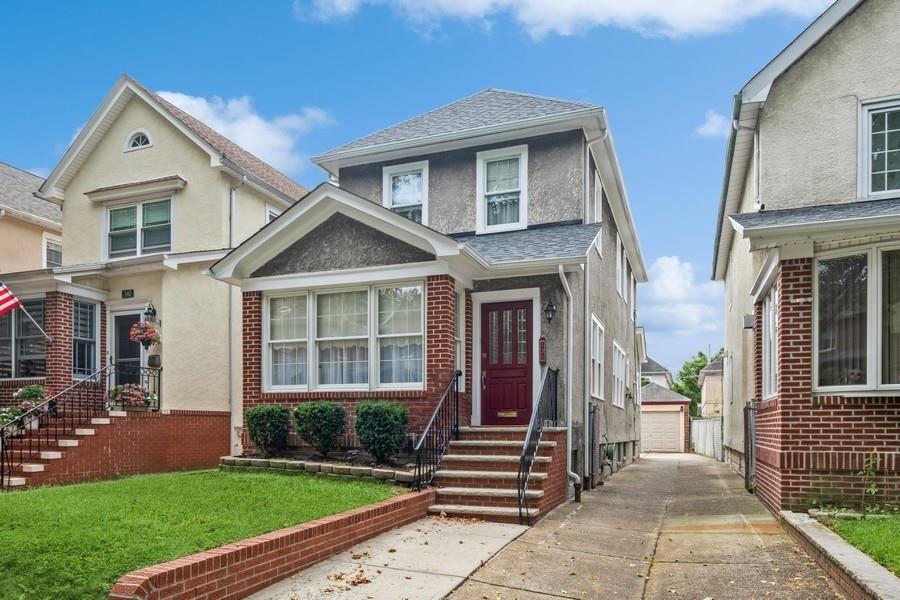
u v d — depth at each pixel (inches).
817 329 347.6
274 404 456.1
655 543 316.5
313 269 458.9
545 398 429.4
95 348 630.5
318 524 261.1
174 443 529.7
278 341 470.3
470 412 469.1
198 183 629.9
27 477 399.5
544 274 459.5
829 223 328.5
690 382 2167.8
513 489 363.3
